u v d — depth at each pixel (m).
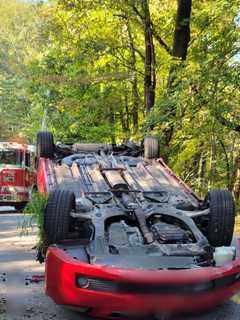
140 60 22.58
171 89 15.45
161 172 9.69
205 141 17.61
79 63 22.00
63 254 6.25
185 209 7.94
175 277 5.72
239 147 20.45
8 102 52.72
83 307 5.96
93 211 7.30
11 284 7.84
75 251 6.53
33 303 6.94
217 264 6.36
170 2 19.73
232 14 15.23
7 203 20.62
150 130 15.45
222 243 7.50
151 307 5.73
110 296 5.71
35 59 23.89
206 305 5.95
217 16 15.45
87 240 6.85
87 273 5.82
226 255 6.37
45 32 22.67
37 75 22.64
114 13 19.84
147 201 7.96
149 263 6.20
